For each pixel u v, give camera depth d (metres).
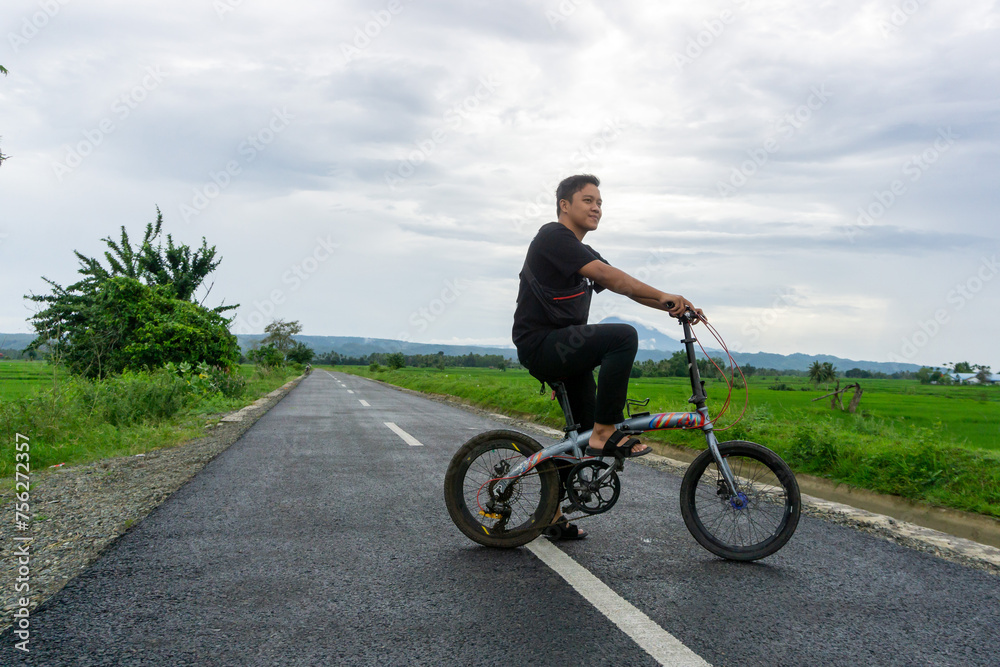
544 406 12.06
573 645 2.18
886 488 4.89
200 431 9.45
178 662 2.03
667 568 3.08
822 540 3.65
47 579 2.84
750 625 2.39
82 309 16.62
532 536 3.39
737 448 3.26
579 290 3.20
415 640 2.21
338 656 2.08
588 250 3.13
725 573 3.02
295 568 3.03
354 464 6.39
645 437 8.10
